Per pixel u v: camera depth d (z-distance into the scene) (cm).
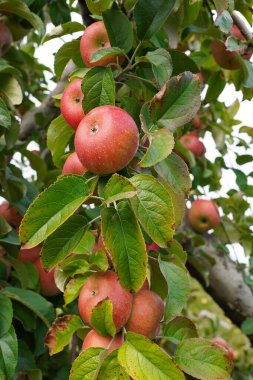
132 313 76
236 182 171
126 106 86
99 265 76
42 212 71
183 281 81
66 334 81
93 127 75
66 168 84
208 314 241
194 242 163
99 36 90
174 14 100
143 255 70
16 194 119
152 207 71
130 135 74
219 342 126
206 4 115
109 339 73
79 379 70
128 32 87
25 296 103
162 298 89
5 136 116
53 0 141
